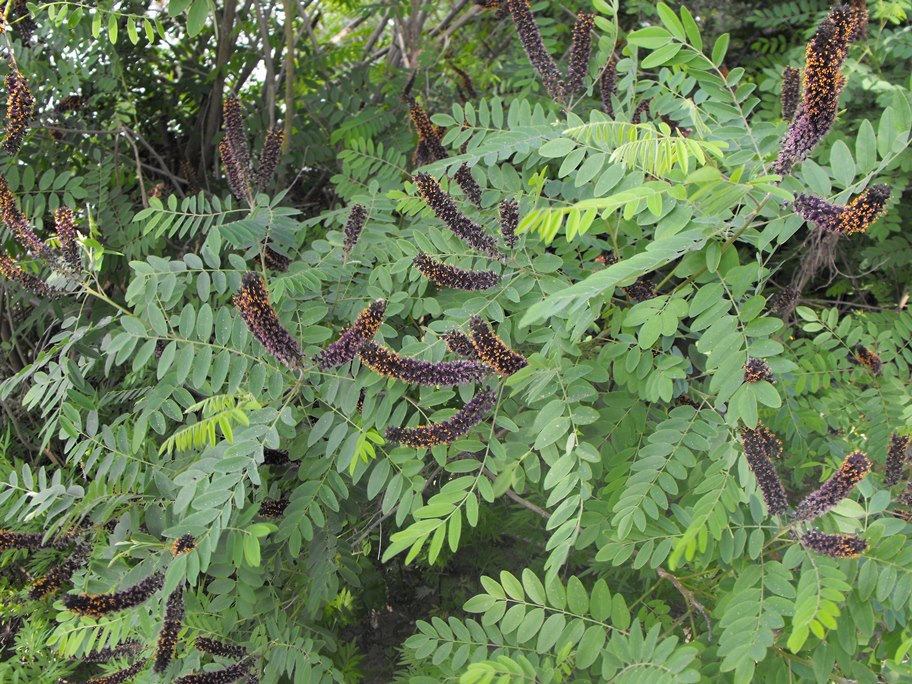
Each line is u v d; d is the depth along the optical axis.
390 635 1.44
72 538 1.09
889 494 0.94
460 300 1.10
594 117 0.99
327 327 1.07
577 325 0.96
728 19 1.87
